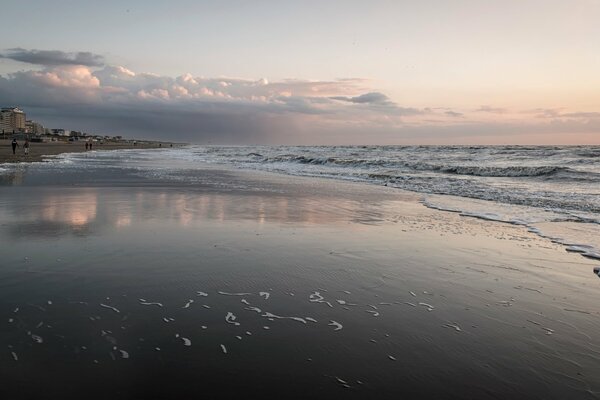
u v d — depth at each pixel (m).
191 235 7.31
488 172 23.64
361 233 7.97
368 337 3.58
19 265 5.30
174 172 24.12
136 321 3.73
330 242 7.14
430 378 2.96
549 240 7.66
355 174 24.56
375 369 3.06
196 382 2.81
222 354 3.20
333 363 3.12
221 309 4.09
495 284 5.14
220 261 5.73
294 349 3.32
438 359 3.23
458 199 13.55
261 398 2.65
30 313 3.84
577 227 8.95
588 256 6.55
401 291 4.80
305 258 6.05
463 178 21.52
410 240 7.46
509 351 3.39
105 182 16.52
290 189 15.92
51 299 4.19
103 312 3.91
